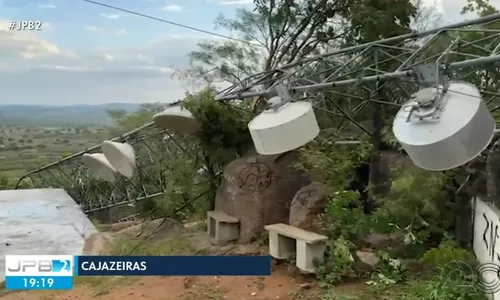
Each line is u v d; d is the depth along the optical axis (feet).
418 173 23.20
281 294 20.08
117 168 29.99
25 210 33.96
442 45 24.27
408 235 22.12
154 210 35.70
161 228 32.19
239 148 30.73
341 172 25.95
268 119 18.72
